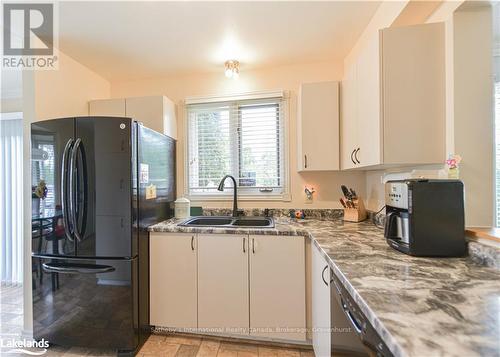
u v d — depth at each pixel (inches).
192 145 99.7
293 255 66.0
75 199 63.1
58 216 64.9
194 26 69.0
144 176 70.8
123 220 63.9
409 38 48.8
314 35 74.1
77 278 65.3
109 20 65.8
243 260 68.0
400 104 48.9
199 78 98.9
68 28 69.1
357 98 63.3
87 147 63.7
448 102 47.3
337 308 40.7
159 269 72.0
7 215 110.7
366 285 31.2
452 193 42.1
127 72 96.3
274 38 75.5
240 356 63.7
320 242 53.5
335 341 41.9
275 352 65.3
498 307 25.7
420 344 19.9
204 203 97.3
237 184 96.3
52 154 65.4
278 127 94.3
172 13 63.4
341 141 77.5
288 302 66.2
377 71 50.3
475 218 45.7
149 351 65.8
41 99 73.4
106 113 90.3
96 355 64.9
